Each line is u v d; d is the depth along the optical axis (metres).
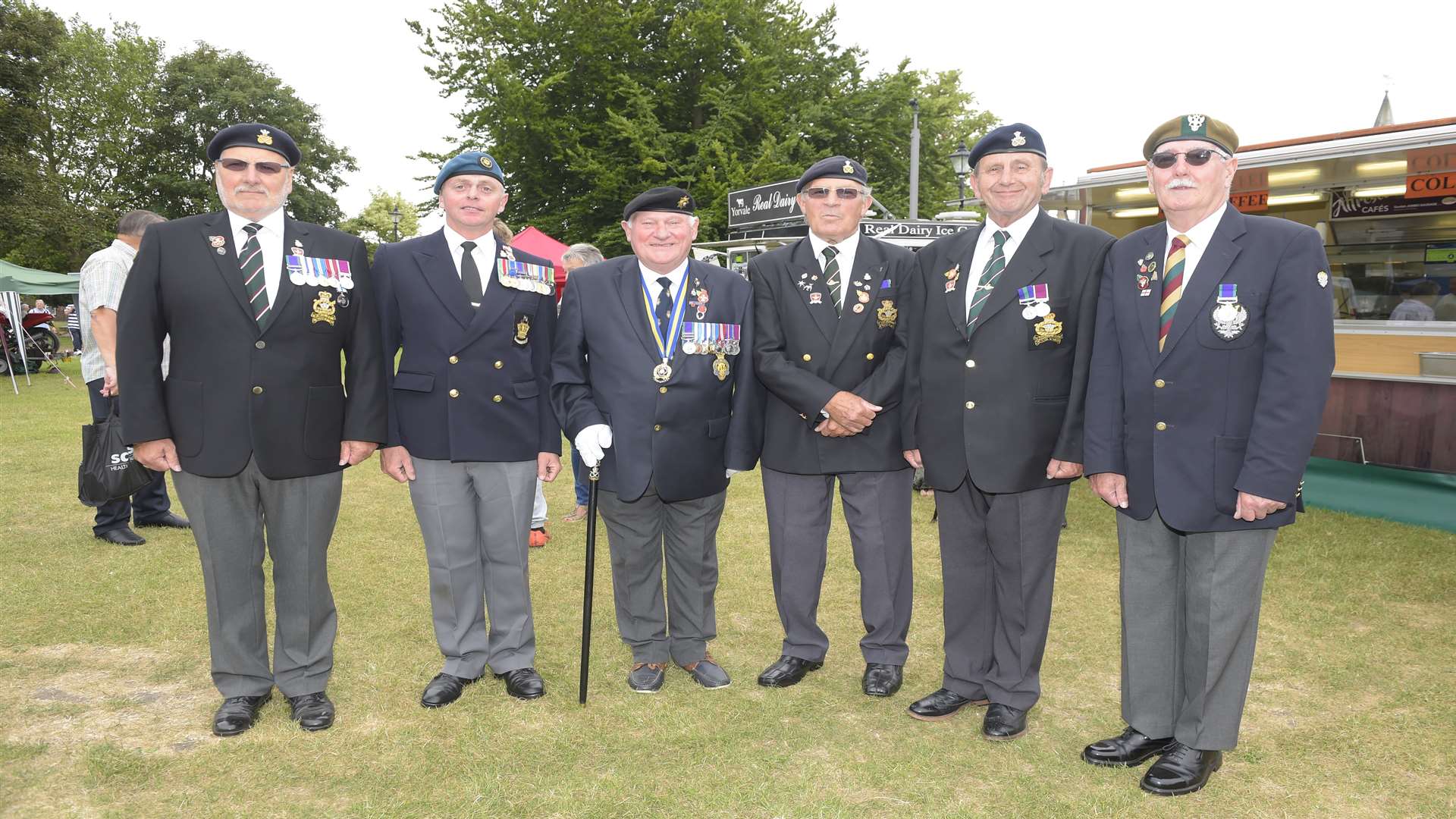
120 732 2.73
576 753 2.62
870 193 3.05
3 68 23.16
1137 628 2.59
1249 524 2.35
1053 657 3.43
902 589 3.10
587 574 2.97
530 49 20.72
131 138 36.53
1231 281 2.34
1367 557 4.64
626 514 3.03
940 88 30.56
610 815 2.29
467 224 2.92
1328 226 6.62
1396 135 5.31
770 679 3.13
